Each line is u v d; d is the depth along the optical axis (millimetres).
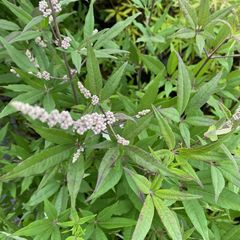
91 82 252
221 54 428
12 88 312
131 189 286
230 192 276
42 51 323
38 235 268
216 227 321
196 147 250
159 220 293
